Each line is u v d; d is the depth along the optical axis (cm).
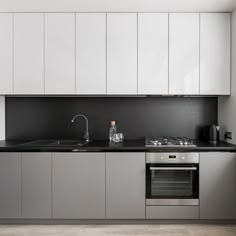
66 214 285
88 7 291
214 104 346
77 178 283
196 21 303
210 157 281
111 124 342
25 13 303
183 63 303
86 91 306
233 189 282
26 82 305
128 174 283
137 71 304
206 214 284
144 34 303
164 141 309
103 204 284
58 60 304
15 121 348
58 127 348
